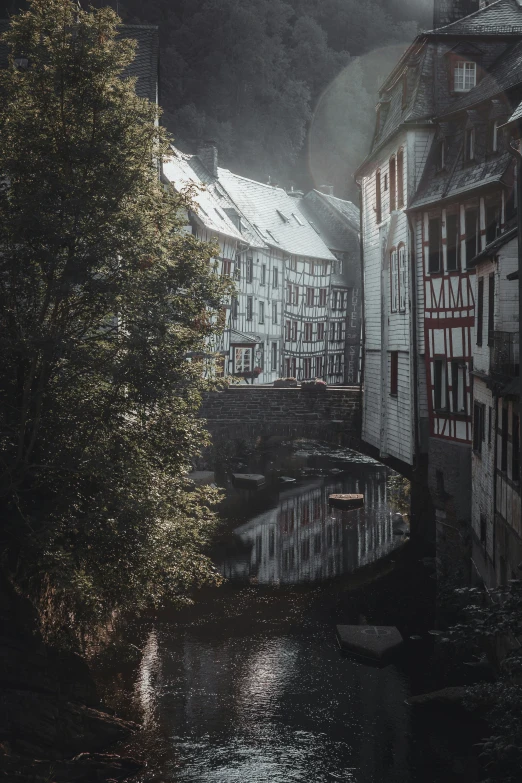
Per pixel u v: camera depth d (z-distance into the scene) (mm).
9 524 12211
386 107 26969
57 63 12125
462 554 20547
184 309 12750
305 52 73562
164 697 14984
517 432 14273
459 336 20719
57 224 11781
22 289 12414
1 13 48688
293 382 29984
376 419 26203
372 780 12312
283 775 12430
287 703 14891
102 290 11953
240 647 17578
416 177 22719
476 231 19938
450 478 21016
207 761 12789
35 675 12742
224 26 66500
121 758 12523
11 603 12992
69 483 12656
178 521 14047
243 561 23922
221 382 13570
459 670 16422
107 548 12641
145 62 26250
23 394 12555
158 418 13445
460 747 13328
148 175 12930
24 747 11883
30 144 12125
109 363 12266
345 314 60594
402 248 23547
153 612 19578
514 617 10094
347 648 17406
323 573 22859
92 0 55844
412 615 19641
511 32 22844
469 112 20312
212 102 65562
